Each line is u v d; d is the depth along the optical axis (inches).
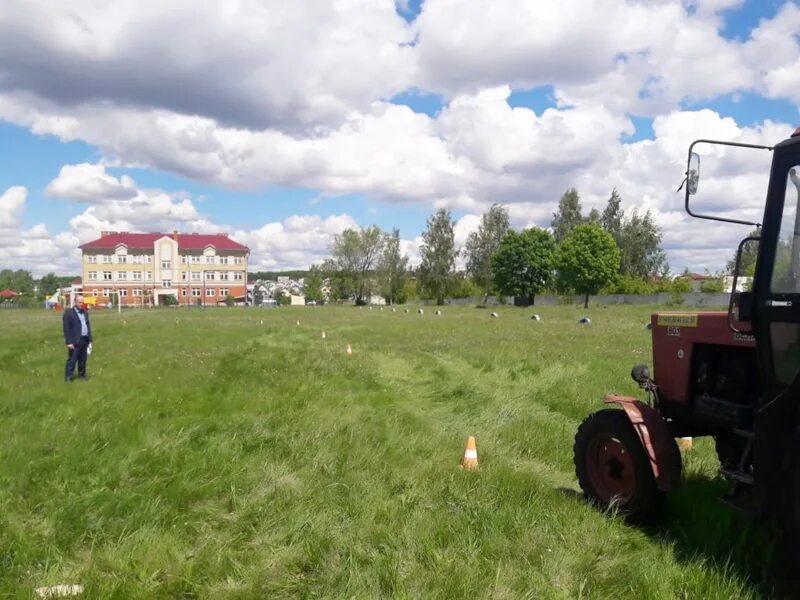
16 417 353.4
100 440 300.5
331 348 749.9
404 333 1057.5
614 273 2596.0
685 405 211.3
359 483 239.1
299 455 278.7
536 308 2546.8
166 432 318.0
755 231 181.6
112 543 190.2
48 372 564.4
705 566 170.2
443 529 194.7
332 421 345.1
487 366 578.2
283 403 400.8
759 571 168.7
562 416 367.9
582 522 200.4
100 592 162.6
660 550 183.3
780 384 166.7
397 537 189.8
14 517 207.0
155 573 172.4
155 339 930.7
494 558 178.9
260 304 3873.0
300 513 209.9
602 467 219.6
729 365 197.8
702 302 2020.2
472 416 374.9
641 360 600.7
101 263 3909.9
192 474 251.0
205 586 167.0
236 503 221.8
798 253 160.1
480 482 239.6
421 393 466.3
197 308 3061.0
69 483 239.1
